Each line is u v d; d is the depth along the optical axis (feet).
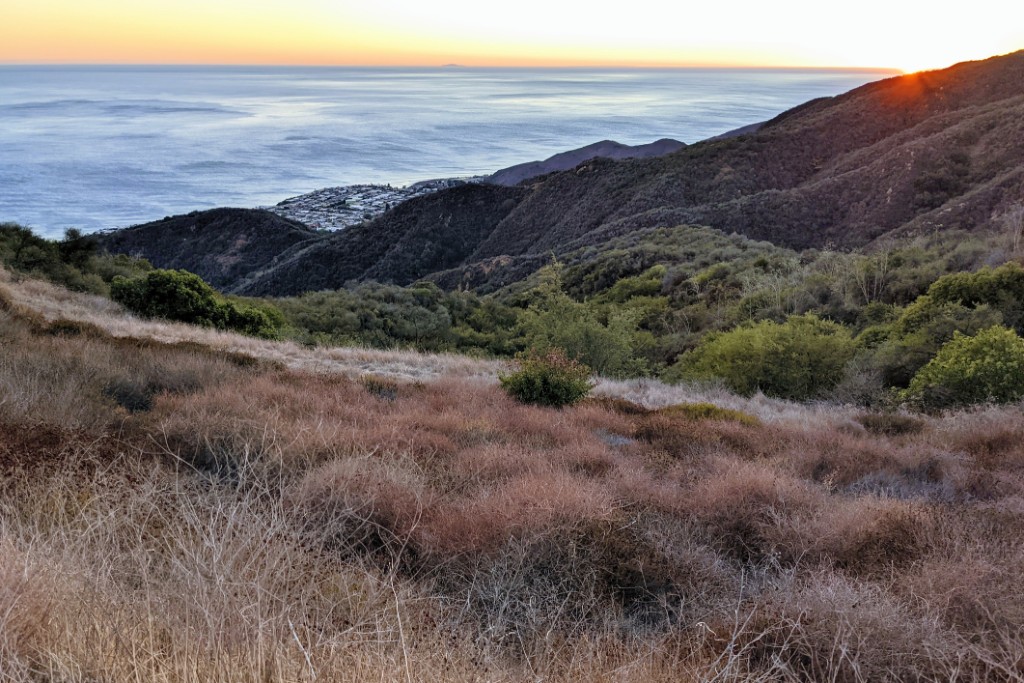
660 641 9.84
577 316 63.72
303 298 123.34
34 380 20.89
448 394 32.78
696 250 163.12
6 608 7.13
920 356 49.01
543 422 26.76
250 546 9.71
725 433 27.45
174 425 17.97
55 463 13.20
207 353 35.65
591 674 8.50
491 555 12.26
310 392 27.68
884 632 9.89
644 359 65.41
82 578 8.34
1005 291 53.06
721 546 14.57
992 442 26.32
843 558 13.92
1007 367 37.06
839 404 46.19
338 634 7.41
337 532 12.78
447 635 9.29
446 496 15.62
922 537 14.33
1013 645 9.71
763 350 51.31
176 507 11.71
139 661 6.70
